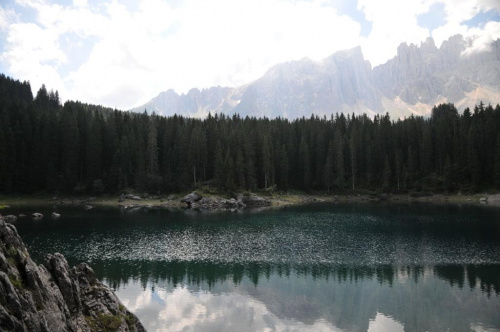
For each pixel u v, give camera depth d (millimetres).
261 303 36750
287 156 158750
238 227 79375
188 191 133875
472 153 137000
